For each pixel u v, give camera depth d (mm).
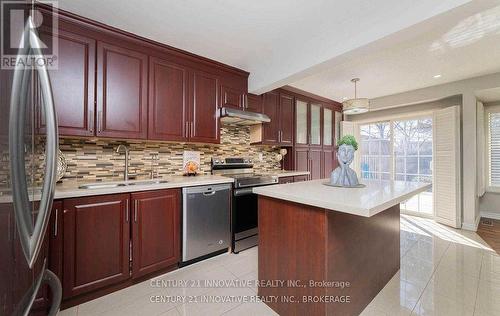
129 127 2107
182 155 2844
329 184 1833
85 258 1635
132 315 1538
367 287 1635
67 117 1790
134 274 1863
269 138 3436
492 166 3848
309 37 2189
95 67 1927
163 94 2328
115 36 2027
